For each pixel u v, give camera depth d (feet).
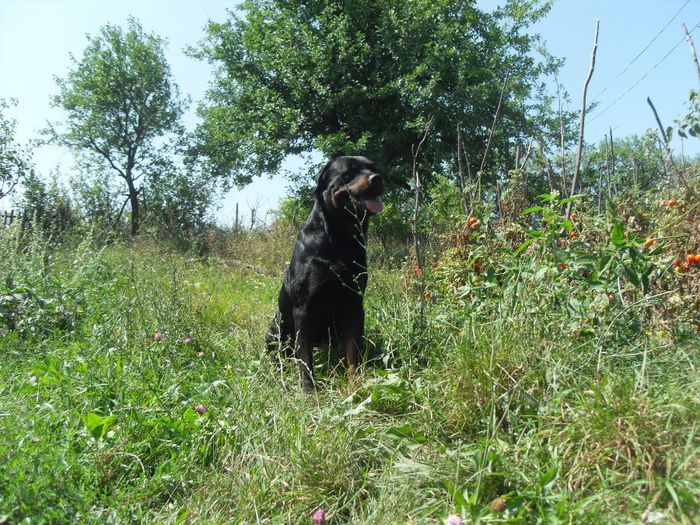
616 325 8.72
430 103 47.93
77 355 12.29
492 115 47.80
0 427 7.98
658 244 9.59
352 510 6.99
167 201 68.85
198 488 7.80
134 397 10.03
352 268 13.05
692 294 9.20
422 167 51.11
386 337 12.00
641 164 14.66
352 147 48.16
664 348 8.73
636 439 6.20
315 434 8.13
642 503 5.67
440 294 12.14
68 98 79.36
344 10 53.83
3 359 12.47
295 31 54.13
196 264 32.73
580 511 5.71
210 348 12.89
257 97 56.80
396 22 50.37
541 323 8.84
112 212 51.90
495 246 11.66
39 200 47.16
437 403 8.62
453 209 15.40
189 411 9.25
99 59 78.33
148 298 15.20
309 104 55.11
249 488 7.38
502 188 15.24
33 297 15.55
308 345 13.08
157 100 82.28
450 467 7.07
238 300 20.90
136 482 7.95
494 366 8.29
